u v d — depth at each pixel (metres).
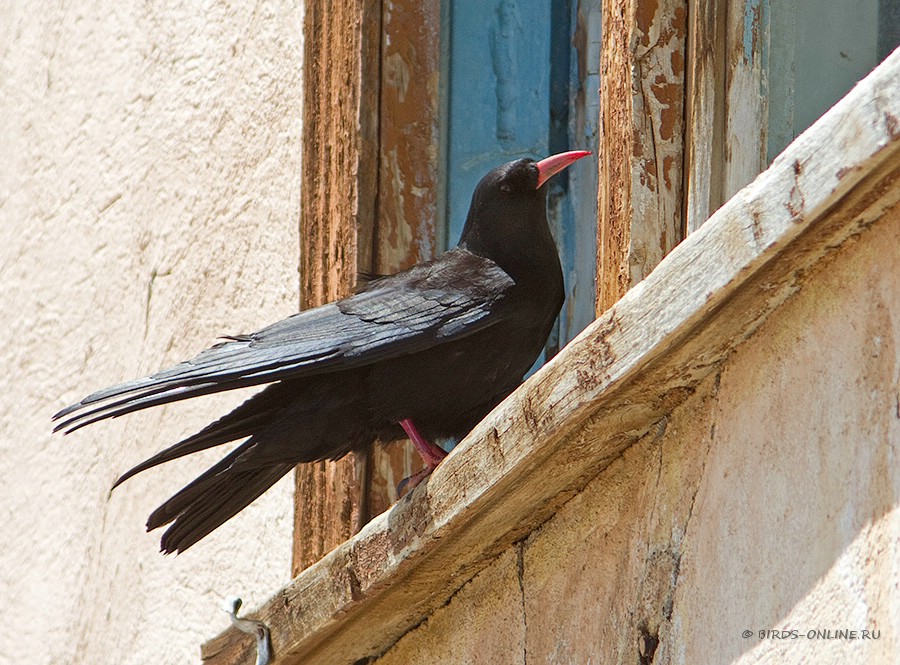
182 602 11.27
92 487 12.98
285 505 10.34
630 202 8.15
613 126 8.37
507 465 6.39
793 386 5.50
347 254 9.81
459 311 8.42
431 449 8.66
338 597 7.47
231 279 11.30
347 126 9.91
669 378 5.96
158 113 12.84
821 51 8.38
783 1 8.35
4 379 15.05
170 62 12.78
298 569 9.80
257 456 8.45
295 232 10.55
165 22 12.98
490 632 7.22
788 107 8.32
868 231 5.23
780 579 5.42
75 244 14.02
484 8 10.25
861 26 8.47
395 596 7.45
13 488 14.43
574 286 10.07
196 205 11.97
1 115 16.19
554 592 6.80
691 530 5.97
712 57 8.16
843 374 5.27
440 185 10.02
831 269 5.38
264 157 11.12
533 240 8.91
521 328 8.63
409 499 7.04
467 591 7.45
